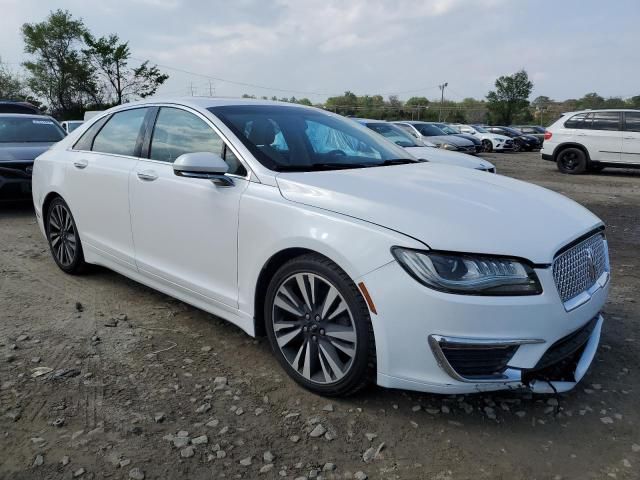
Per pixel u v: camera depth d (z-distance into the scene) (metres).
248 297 3.04
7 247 5.70
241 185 3.05
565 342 2.59
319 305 2.75
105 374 3.02
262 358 3.24
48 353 3.25
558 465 2.34
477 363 2.38
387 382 2.51
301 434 2.51
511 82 70.56
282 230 2.78
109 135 4.22
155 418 2.60
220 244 3.15
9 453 2.34
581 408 2.77
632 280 4.87
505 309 2.32
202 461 2.31
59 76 49.03
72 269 4.65
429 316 2.34
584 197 10.31
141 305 4.04
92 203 4.16
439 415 2.68
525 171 15.62
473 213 2.57
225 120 3.35
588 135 14.23
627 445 2.48
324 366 2.75
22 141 8.22
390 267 2.40
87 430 2.51
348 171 3.15
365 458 2.36
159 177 3.52
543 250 2.42
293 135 3.49
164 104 3.79
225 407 2.71
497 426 2.61
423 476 2.26
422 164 3.70
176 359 3.21
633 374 3.12
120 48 48.16
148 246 3.70
